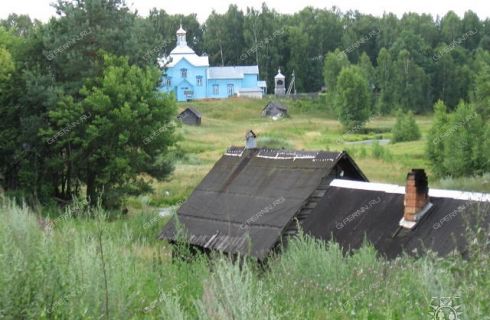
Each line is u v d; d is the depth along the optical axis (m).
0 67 35.59
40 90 34.22
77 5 37.16
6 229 7.94
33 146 35.72
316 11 156.75
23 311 6.18
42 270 6.61
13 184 36.97
